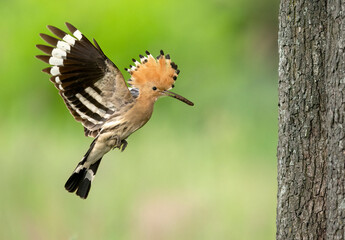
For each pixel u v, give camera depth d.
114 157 14.42
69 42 7.29
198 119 17.30
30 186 12.95
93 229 11.77
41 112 19.66
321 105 6.65
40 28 20.62
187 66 20.27
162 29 20.48
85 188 7.96
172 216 12.30
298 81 6.72
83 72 7.48
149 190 13.11
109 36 20.39
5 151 15.02
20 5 20.94
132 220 12.09
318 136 6.67
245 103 18.20
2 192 12.65
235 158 14.95
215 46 20.66
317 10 6.64
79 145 16.39
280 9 6.86
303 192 6.73
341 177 6.27
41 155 14.74
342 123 6.27
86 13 20.58
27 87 20.11
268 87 18.78
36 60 20.31
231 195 13.13
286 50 6.78
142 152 14.77
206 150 15.02
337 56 6.30
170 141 15.76
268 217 12.34
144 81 7.89
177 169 13.98
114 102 7.81
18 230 11.53
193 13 20.89
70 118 18.89
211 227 11.96
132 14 20.48
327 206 6.55
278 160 6.92
